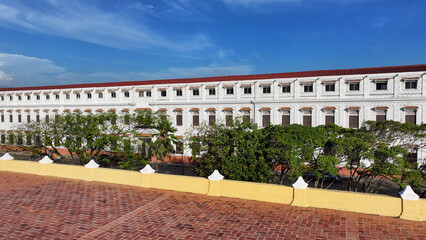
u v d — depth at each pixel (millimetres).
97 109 39062
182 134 35219
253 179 16203
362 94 27969
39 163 19844
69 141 26172
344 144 16062
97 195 15055
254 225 11016
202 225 11086
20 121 45250
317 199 12836
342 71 30172
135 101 37375
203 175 18234
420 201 11266
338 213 12094
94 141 26984
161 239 9953
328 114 29234
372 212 11938
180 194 15086
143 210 12781
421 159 24469
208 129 20016
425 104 25500
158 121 29609
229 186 14523
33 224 11328
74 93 40844
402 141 22062
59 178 18797
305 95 30172
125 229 10789
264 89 32094
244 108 32312
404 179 15461
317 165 16484
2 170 21219
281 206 13047
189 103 34656
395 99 26422
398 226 10727
